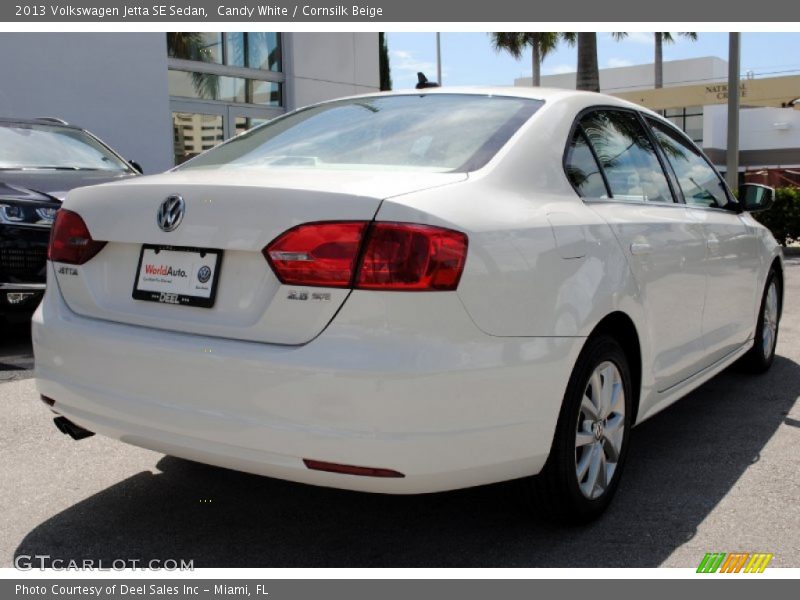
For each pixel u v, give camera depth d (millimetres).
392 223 2404
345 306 2387
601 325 3123
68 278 2992
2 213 5664
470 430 2486
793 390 5078
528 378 2633
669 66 46344
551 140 3127
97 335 2781
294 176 2721
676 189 4055
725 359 4531
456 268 2443
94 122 11734
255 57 14656
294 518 3180
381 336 2365
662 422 4445
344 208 2434
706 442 4098
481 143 2996
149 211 2750
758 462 3807
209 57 13883
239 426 2467
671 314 3600
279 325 2461
